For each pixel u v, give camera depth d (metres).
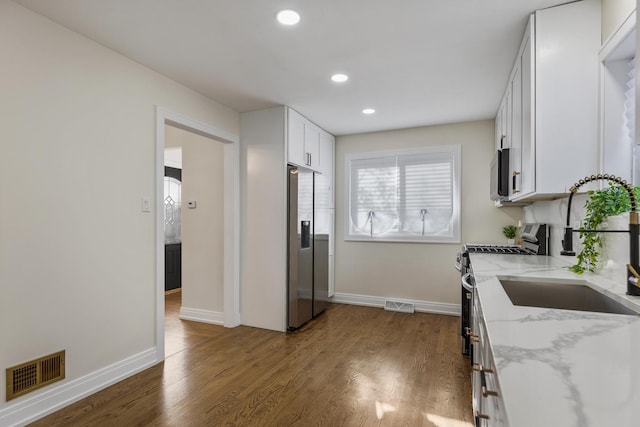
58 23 2.11
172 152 5.33
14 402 1.90
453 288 4.27
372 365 2.76
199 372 2.63
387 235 4.59
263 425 1.96
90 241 2.29
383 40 2.32
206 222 3.97
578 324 1.00
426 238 4.38
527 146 2.09
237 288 3.80
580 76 1.86
